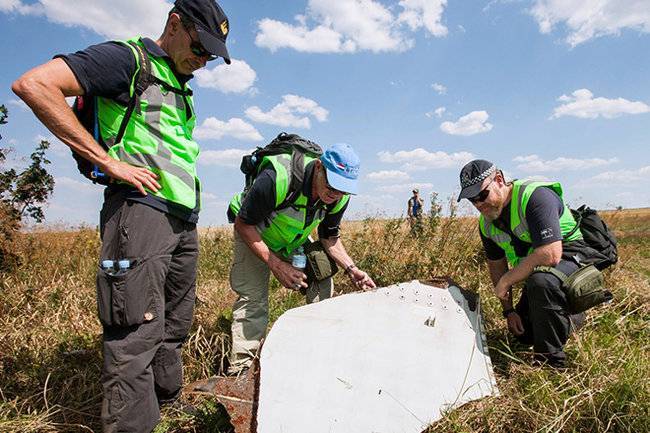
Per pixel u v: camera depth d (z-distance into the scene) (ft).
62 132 6.15
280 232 9.49
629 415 7.11
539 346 9.20
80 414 7.96
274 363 7.18
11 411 7.75
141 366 6.78
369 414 6.71
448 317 8.93
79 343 10.41
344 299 8.82
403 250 16.28
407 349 7.92
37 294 13.71
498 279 11.07
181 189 7.29
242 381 7.34
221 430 7.39
